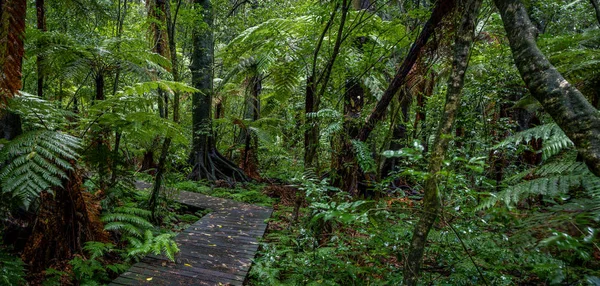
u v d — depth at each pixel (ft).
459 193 9.80
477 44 17.21
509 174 15.44
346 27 14.51
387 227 10.93
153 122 12.69
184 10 21.71
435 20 10.72
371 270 9.91
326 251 10.98
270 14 26.55
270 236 14.65
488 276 8.72
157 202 15.48
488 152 15.55
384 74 19.06
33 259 9.71
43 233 9.91
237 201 21.47
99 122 12.05
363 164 11.05
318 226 12.01
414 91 18.28
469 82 16.37
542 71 3.64
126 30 28.91
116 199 13.94
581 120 3.12
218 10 29.19
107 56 14.85
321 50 15.29
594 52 10.97
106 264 10.87
